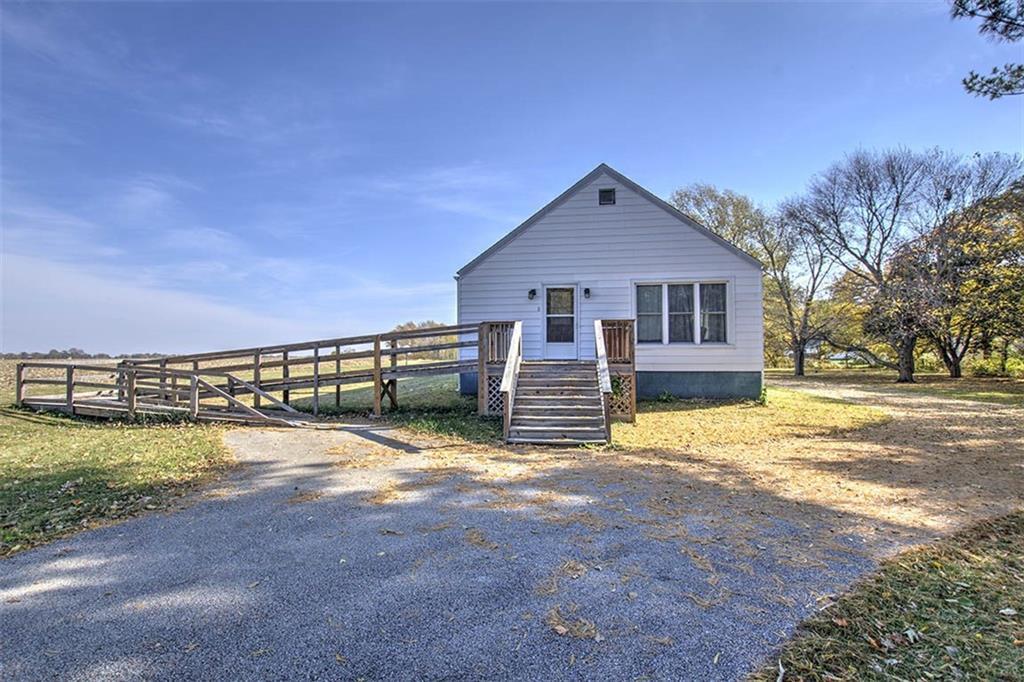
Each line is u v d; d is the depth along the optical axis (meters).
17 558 3.84
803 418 10.36
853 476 6.02
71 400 12.63
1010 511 4.73
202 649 2.59
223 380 18.53
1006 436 8.64
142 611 2.99
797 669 2.37
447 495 5.35
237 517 4.75
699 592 3.16
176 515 4.84
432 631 2.74
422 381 16.98
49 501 5.29
